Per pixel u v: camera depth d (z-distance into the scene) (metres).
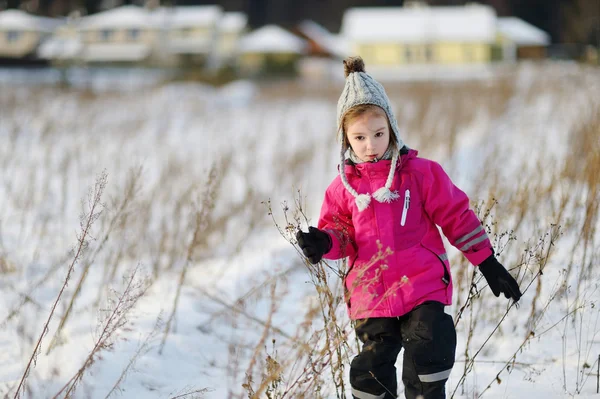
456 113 11.04
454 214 2.50
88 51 54.56
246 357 3.25
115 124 13.23
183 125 14.47
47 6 57.72
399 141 2.57
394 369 2.53
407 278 2.36
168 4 56.91
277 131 14.08
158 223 5.46
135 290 3.75
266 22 72.06
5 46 54.72
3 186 7.15
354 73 2.60
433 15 49.19
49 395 2.73
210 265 4.85
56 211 6.14
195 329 3.63
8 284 4.28
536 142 7.80
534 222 4.05
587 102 10.05
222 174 6.47
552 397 2.69
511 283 2.43
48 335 3.44
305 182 7.91
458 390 2.83
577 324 3.26
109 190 6.28
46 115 13.32
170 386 2.99
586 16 41.94
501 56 50.19
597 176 3.95
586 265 3.64
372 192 2.54
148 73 34.78
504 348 3.17
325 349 2.37
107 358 3.10
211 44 55.56
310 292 3.95
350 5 69.00
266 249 5.16
